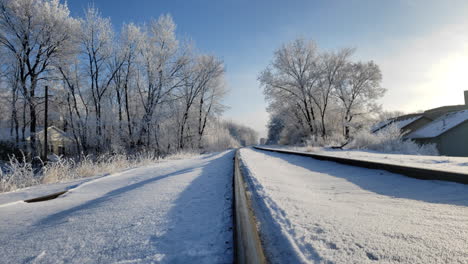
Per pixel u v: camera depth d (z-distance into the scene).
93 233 1.98
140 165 10.97
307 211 2.32
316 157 8.71
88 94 24.12
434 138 24.91
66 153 24.52
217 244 1.61
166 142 28.39
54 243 1.84
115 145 21.09
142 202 2.94
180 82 28.80
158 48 26.44
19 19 18.73
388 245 1.52
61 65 20.78
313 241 1.61
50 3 20.00
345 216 2.16
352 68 33.91
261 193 3.11
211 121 35.59
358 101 34.88
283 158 10.84
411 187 3.39
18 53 18.89
